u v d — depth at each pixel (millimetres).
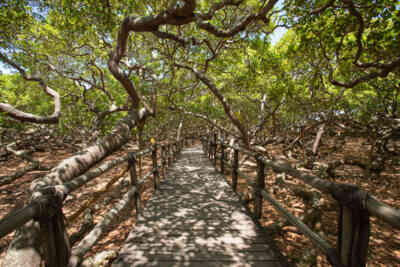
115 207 2496
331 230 3932
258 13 4004
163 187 5320
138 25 4059
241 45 8305
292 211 4984
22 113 4219
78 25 5281
